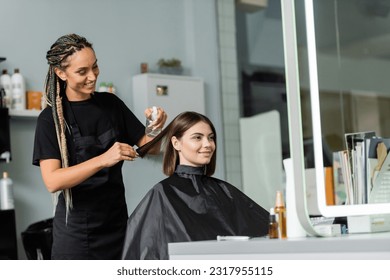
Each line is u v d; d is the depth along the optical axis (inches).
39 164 123.9
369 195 95.0
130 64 243.8
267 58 267.1
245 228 116.0
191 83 250.5
